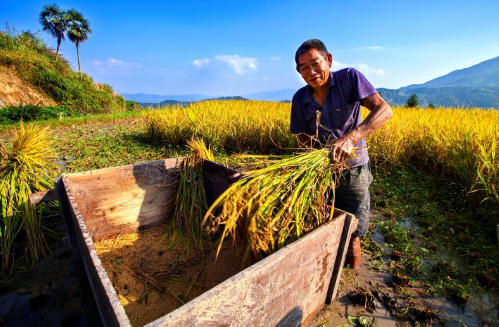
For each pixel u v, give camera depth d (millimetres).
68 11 32062
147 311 2117
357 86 2014
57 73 25172
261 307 1482
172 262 2678
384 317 2168
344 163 2021
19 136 3480
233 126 7375
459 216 3682
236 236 2201
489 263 2795
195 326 1144
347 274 2660
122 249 2867
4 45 24453
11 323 2109
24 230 3135
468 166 4121
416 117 7316
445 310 2264
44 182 3371
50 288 2445
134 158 6855
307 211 1972
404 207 4094
